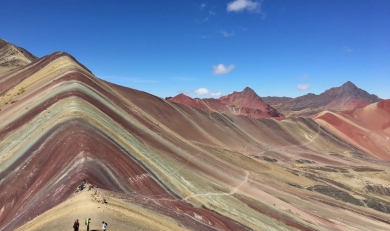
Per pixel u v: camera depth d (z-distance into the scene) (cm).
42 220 2289
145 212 2709
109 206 2425
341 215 5438
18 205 2970
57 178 3156
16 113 5194
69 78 6297
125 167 3706
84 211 2212
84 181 2956
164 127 7106
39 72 7894
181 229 2642
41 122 4422
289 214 4509
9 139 4241
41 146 3750
